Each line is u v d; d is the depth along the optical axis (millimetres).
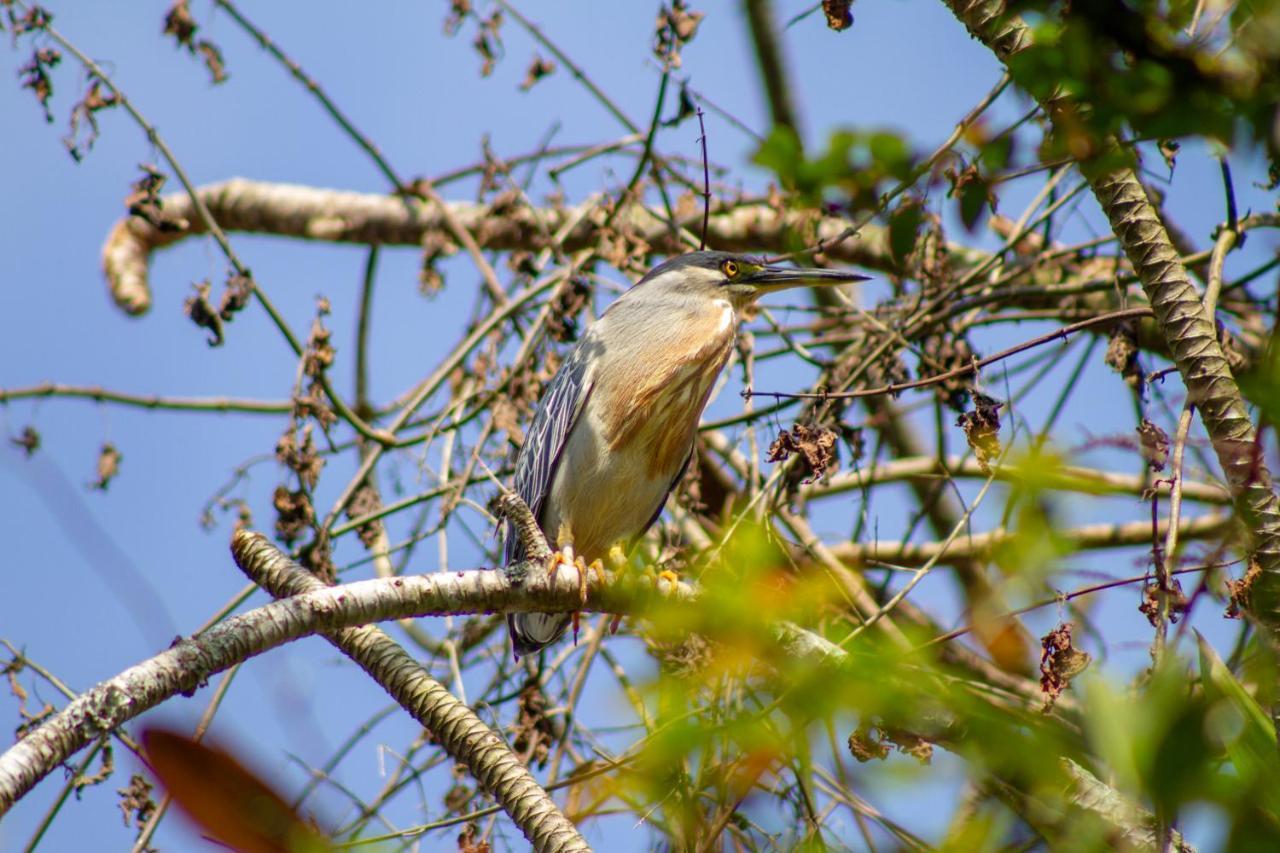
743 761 7535
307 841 5555
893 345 11039
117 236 14555
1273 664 5852
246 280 10609
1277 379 4887
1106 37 4809
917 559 11609
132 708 6129
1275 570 6207
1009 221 12305
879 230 13367
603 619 10266
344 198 14492
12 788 5707
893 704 5746
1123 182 7059
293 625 6867
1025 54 4961
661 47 10688
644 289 11656
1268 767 4641
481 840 8836
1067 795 5863
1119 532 11062
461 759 7555
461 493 10531
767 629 6887
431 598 7426
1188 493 10859
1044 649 7148
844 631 9672
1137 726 4547
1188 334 6828
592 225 12680
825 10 7664
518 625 10094
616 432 10844
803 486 11789
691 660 8008
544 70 12227
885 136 6109
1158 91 4809
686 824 7867
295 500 10344
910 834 7605
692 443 11195
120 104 10602
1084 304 12156
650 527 11742
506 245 13578
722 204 13109
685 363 10953
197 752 5488
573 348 11516
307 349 10500
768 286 11727
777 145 6215
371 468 11078
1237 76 4703
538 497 10859
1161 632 6559
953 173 7035
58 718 6008
